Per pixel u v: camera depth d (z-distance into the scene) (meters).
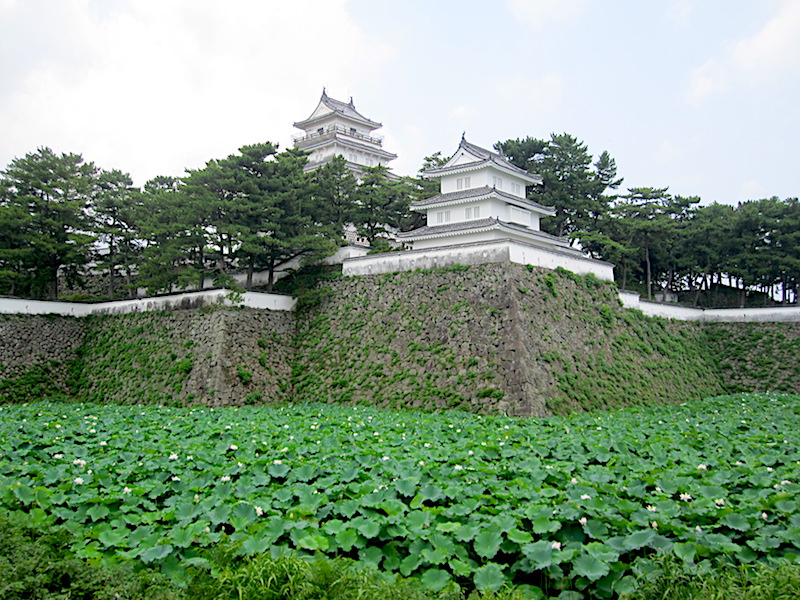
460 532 10.29
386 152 65.44
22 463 15.96
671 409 29.78
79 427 21.58
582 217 53.34
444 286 33.91
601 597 8.91
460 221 40.34
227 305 35.31
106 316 40.31
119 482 13.93
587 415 26.69
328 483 13.35
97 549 10.14
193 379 33.19
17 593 8.51
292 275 41.75
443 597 8.38
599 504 11.42
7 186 40.19
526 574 9.75
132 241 45.75
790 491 12.38
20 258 39.00
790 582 8.21
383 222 47.94
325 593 8.41
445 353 31.11
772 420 24.47
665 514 11.09
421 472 14.20
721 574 8.99
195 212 38.09
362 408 29.45
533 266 33.78
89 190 42.44
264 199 38.19
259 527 10.55
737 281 58.12
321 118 64.88
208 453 16.91
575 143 54.09
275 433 20.23
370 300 36.53
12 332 36.28
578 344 32.97
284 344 36.94
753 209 50.25
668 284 59.75
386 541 10.45
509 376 28.38
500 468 14.77
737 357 42.28
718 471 14.20
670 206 57.34
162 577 8.91
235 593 8.55
